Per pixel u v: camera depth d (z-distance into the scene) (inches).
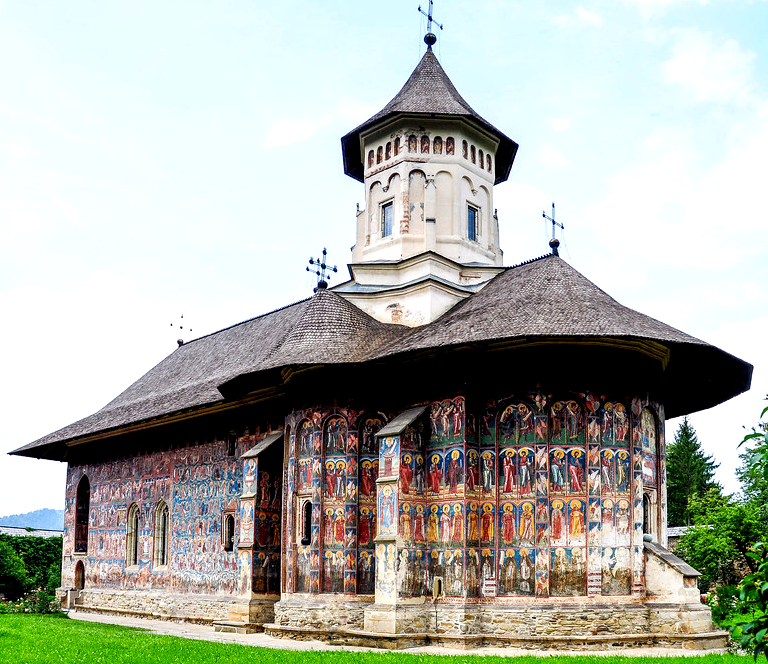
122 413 1676.9
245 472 1200.8
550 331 965.8
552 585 964.6
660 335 978.7
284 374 1143.6
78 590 1740.9
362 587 1065.5
